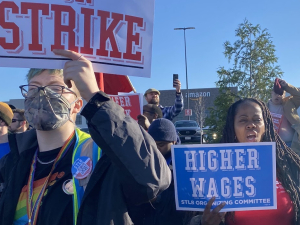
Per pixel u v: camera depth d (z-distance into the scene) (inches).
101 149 61.1
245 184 77.4
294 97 198.8
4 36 67.8
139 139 58.7
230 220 82.9
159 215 85.2
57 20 69.2
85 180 64.9
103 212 60.4
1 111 136.3
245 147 77.9
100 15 71.2
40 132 71.3
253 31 527.2
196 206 77.5
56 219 62.6
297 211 82.5
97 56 71.1
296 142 181.6
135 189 60.5
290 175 87.4
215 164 77.9
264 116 91.0
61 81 67.7
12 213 68.2
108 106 58.7
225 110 496.4
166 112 255.9
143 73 73.4
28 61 67.6
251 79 520.7
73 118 71.5
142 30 73.4
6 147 135.3
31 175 70.1
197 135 773.3
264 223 81.0
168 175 62.6
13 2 68.1
